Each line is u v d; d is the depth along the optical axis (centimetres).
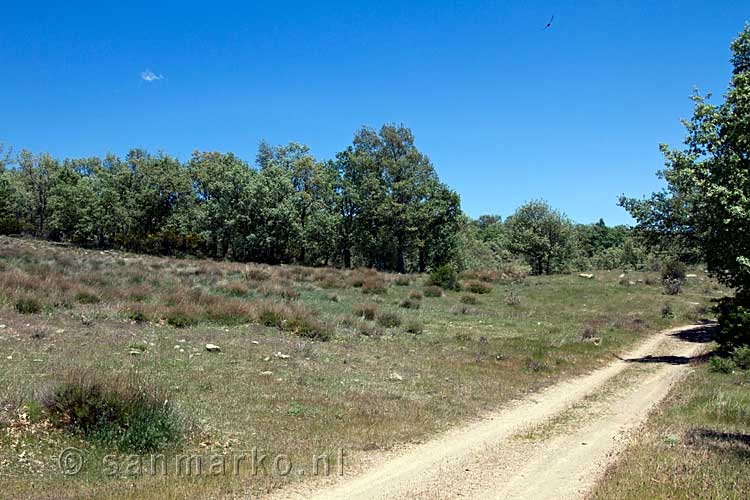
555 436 1064
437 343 2131
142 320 1866
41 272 2638
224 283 3031
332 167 7350
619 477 770
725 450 892
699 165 1398
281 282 3634
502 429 1117
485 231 14038
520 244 6706
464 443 1004
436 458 905
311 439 957
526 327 2714
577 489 755
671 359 2053
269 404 1135
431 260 7275
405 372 1600
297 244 7044
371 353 1833
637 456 873
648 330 2838
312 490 740
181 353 1476
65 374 1061
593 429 1120
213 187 6825
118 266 3525
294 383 1330
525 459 906
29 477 702
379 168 7069
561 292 4281
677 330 2873
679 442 957
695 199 1806
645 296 4047
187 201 7419
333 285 3859
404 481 786
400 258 7031
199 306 2153
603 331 2673
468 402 1326
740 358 1741
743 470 787
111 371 1184
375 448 945
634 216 2161
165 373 1261
